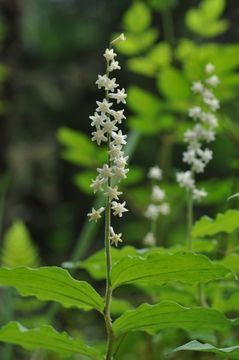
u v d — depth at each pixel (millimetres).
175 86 5695
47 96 16359
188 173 4090
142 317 2998
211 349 2854
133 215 11438
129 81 13391
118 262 2850
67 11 17719
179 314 2965
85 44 17297
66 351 3207
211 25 6301
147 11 6105
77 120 16922
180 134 6086
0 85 13992
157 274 2930
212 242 4109
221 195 5477
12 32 14023
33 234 14836
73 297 3070
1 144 14281
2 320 5590
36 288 3035
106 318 3051
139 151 13016
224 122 5641
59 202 15562
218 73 5285
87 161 5836
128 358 5531
